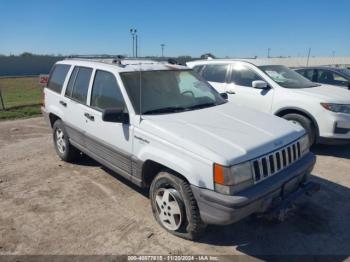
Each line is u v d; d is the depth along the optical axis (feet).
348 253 11.28
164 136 11.79
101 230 12.66
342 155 20.86
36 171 18.66
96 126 15.42
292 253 11.30
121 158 13.99
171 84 15.05
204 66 26.76
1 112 37.22
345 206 14.34
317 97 20.38
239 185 10.26
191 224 11.35
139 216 13.62
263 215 11.13
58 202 14.92
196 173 10.67
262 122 13.07
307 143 13.28
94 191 15.98
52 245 11.77
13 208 14.42
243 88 23.66
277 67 24.38
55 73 20.53
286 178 11.27
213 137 11.31
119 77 14.20
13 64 196.44
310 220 13.25
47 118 20.93
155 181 12.46
